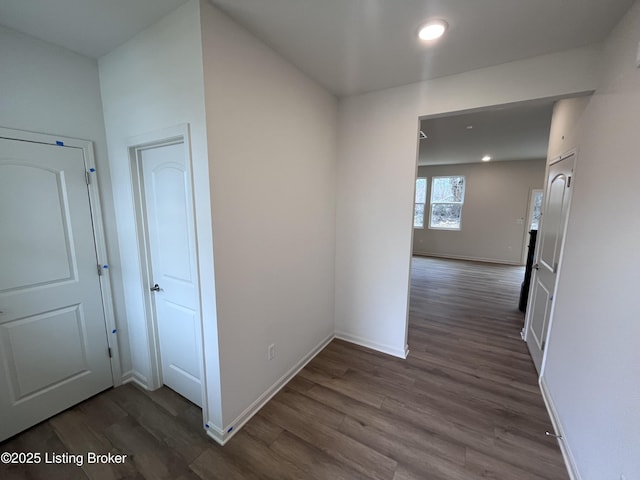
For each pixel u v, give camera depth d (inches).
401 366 101.0
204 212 60.9
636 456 40.9
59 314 76.0
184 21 57.2
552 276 91.5
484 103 83.4
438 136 171.3
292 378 93.9
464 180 297.7
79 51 74.5
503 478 59.5
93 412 78.0
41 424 73.5
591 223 64.7
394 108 97.7
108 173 83.1
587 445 55.7
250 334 74.8
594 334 57.6
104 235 83.4
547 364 86.8
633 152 49.4
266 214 76.7
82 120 77.0
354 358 106.3
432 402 82.3
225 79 61.0
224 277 64.9
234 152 64.7
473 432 71.4
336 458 64.0
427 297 176.1
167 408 79.7
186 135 60.4
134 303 86.3
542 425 74.0
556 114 102.7
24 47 66.5
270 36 68.0
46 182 71.8
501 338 122.3
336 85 95.8
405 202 100.1
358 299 114.9
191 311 75.9
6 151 65.2
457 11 58.0
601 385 52.7
